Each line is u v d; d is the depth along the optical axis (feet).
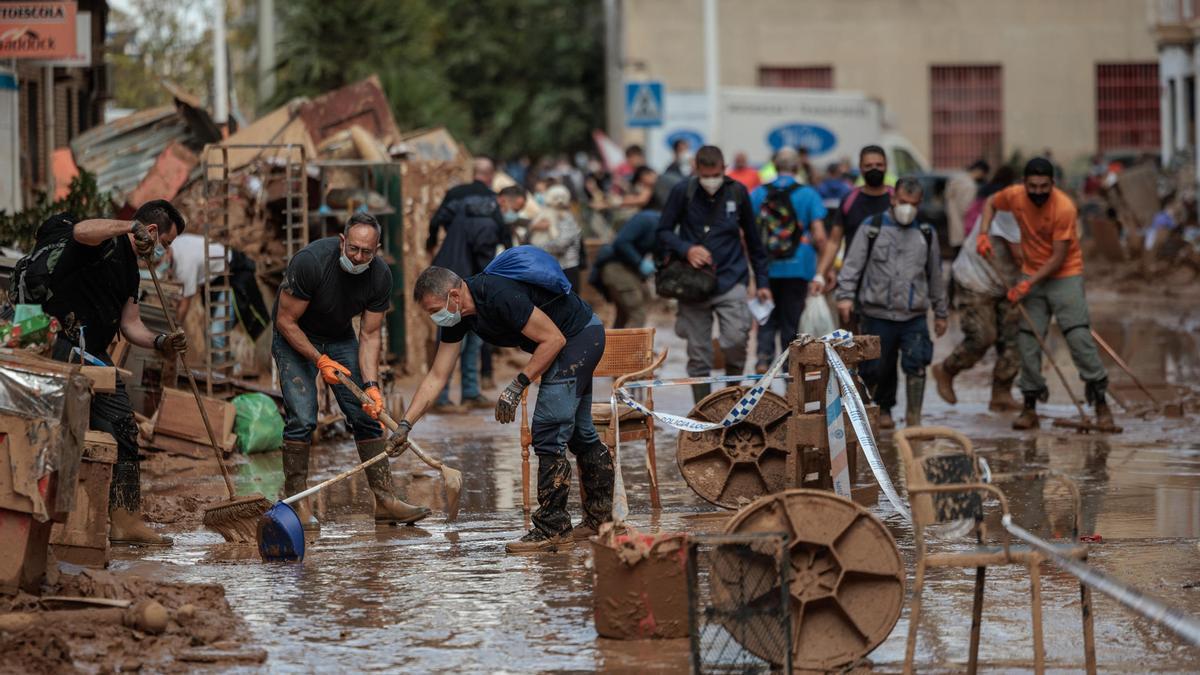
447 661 41.47
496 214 92.94
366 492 68.13
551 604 47.26
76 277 54.54
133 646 42.16
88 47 103.24
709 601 42.32
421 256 111.75
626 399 59.88
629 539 43.50
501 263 54.13
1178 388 97.91
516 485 69.15
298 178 95.71
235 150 106.22
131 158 118.01
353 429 61.26
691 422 58.75
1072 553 38.37
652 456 62.85
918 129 290.15
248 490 67.51
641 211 104.47
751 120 230.07
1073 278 81.51
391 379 90.33
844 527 40.75
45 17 91.20
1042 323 82.33
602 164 248.52
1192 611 45.27
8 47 91.35
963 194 137.28
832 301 107.86
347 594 48.62
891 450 76.43
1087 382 81.76
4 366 44.27
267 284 98.78
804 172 169.17
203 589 47.24
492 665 41.09
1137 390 97.35
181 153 101.91
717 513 61.26
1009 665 40.93
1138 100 292.61
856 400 54.90
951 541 55.47
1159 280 185.37
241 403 78.23
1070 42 290.76
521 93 326.85
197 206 98.37
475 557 54.08
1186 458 72.79
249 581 50.42
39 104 119.65
